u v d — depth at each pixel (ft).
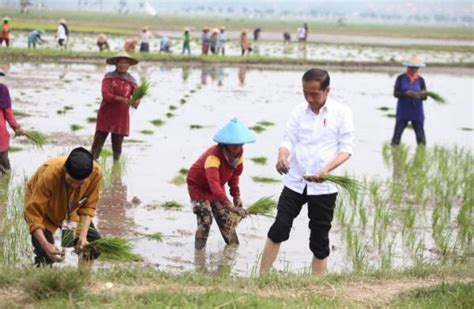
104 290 26.04
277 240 31.58
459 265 33.60
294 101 105.09
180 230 41.52
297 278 29.32
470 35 432.25
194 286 27.76
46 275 25.34
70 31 250.78
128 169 55.88
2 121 49.01
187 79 128.47
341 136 31.04
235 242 39.42
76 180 26.43
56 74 122.11
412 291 28.58
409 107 69.77
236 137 35.12
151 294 25.40
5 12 396.37
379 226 44.29
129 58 54.29
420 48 258.78
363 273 30.86
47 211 28.02
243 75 141.69
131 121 79.30
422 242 41.47
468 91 132.87
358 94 120.16
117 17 469.16
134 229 41.16
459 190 54.90
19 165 53.83
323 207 31.35
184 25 402.52
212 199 38.78
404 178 58.54
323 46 255.09
